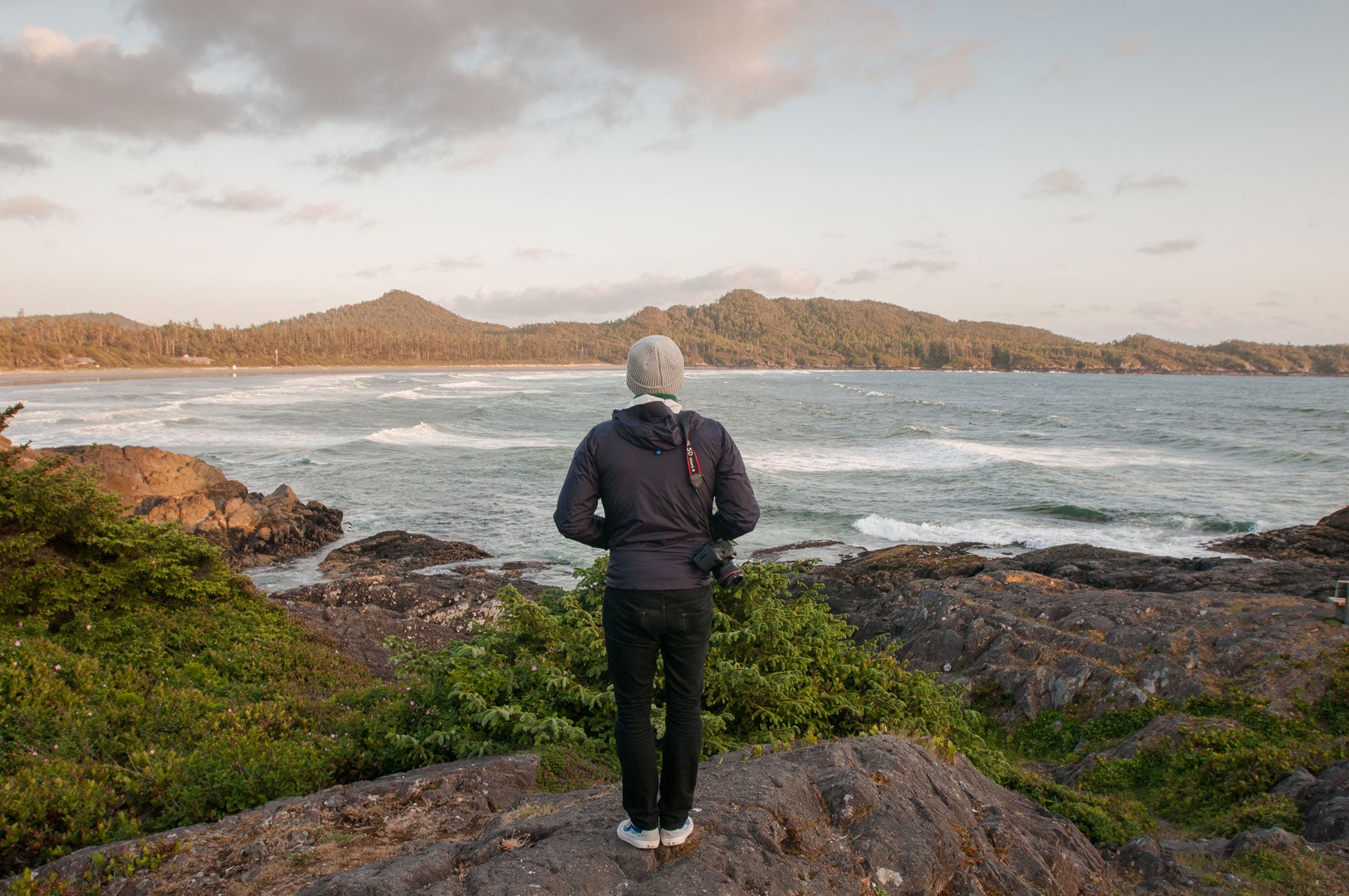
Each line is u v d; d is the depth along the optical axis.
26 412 58.25
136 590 9.09
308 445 41.59
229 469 34.22
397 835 3.88
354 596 16.42
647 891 2.79
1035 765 8.79
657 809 3.02
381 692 6.99
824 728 6.14
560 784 4.82
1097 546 20.98
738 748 5.50
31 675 6.32
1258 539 22.09
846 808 3.50
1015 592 13.16
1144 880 4.69
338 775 5.20
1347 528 21.45
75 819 4.26
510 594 6.29
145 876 3.47
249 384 109.94
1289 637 9.50
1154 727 8.34
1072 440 50.03
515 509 27.55
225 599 10.01
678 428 2.82
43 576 8.38
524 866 2.90
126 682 6.88
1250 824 6.19
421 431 48.28
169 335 194.00
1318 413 73.25
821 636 6.74
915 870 3.29
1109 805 6.80
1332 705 8.12
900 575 19.20
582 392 102.12
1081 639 10.62
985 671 10.62
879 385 144.88
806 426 57.56
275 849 3.69
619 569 2.82
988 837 3.87
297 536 22.72
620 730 2.95
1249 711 8.30
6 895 3.31
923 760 4.24
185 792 4.60
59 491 8.99
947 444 45.16
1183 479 33.78
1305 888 4.74
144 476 23.45
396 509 27.42
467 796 4.35
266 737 5.55
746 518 2.83
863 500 29.23
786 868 3.06
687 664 2.90
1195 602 11.05
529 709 5.53
